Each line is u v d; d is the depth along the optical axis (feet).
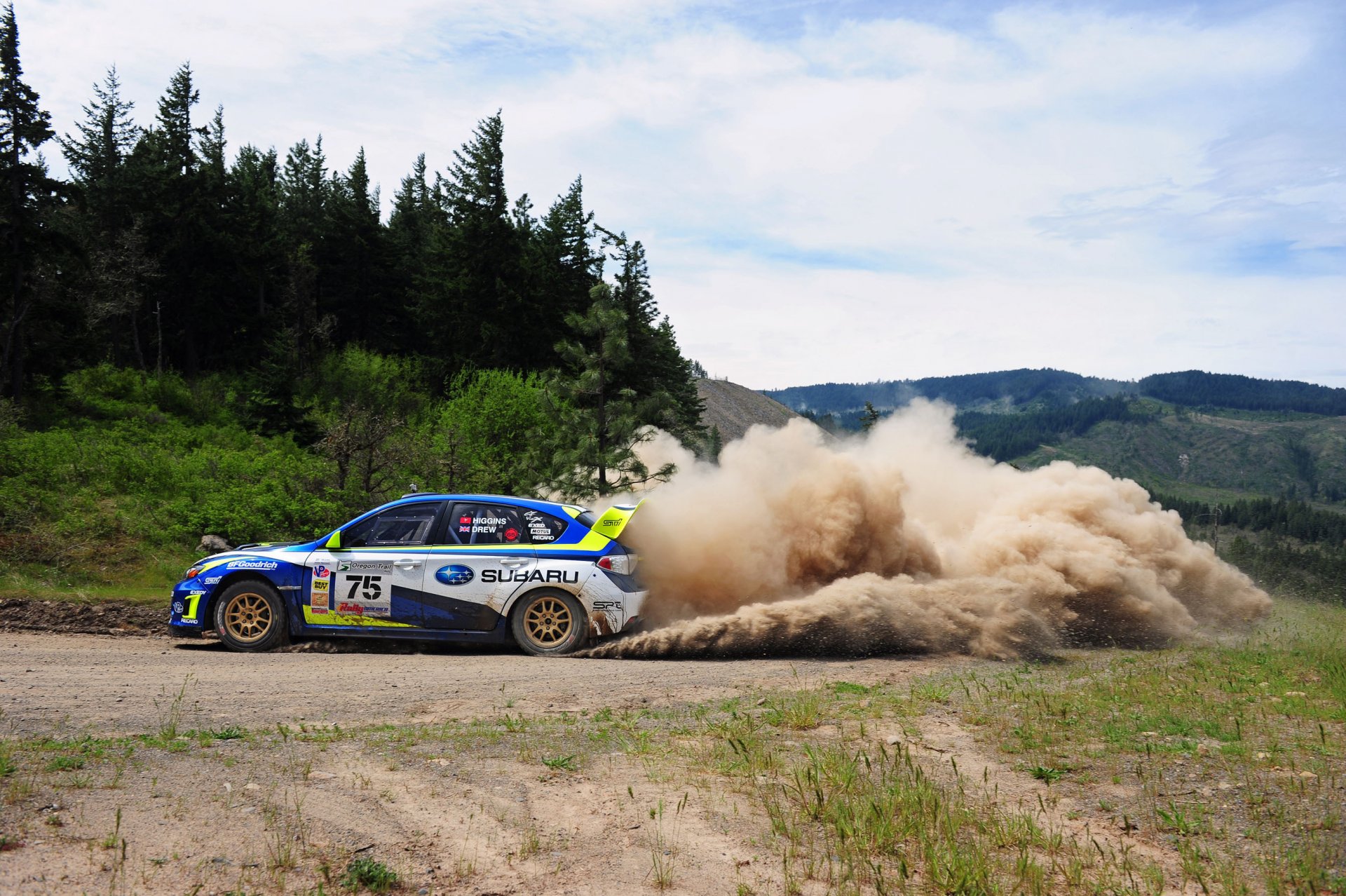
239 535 54.13
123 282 137.80
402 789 15.11
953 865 12.25
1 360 106.52
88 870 11.14
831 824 14.11
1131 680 25.99
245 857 11.87
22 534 48.49
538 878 11.88
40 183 108.06
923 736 19.56
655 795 15.34
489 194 161.07
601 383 56.03
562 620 30.22
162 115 168.35
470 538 30.83
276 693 22.97
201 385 137.69
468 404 95.50
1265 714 21.59
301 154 264.31
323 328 153.89
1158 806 15.39
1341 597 51.85
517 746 18.26
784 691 24.43
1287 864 12.76
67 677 24.29
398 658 29.12
